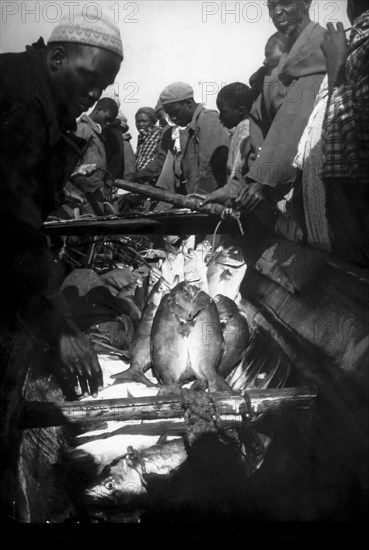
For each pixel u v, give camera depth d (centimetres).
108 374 483
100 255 669
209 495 349
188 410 386
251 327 530
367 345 369
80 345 368
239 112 631
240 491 350
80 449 391
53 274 378
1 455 350
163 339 451
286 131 502
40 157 394
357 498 331
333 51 427
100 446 392
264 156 507
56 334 367
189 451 375
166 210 577
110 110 750
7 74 394
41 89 396
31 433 386
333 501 337
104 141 757
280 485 350
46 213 426
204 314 456
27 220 378
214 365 447
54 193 417
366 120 403
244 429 386
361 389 355
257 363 493
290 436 380
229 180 601
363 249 422
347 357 381
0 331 377
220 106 634
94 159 725
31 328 371
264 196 521
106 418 391
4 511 336
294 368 435
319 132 459
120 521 345
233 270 559
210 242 675
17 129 387
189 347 448
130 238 728
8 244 374
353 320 402
